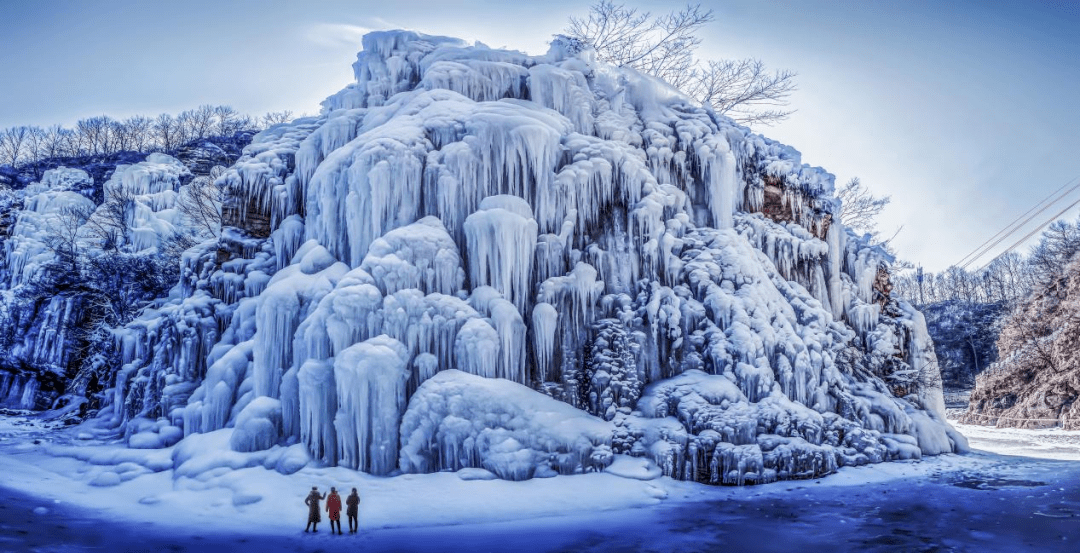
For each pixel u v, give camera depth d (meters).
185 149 60.34
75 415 33.00
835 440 20.28
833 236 26.62
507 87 24.50
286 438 18.56
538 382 19.64
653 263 21.80
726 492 17.23
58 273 42.28
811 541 12.64
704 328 21.27
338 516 13.66
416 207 21.06
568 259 21.33
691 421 18.75
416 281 19.42
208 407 20.38
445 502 15.39
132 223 42.09
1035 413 45.34
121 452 20.14
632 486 16.86
